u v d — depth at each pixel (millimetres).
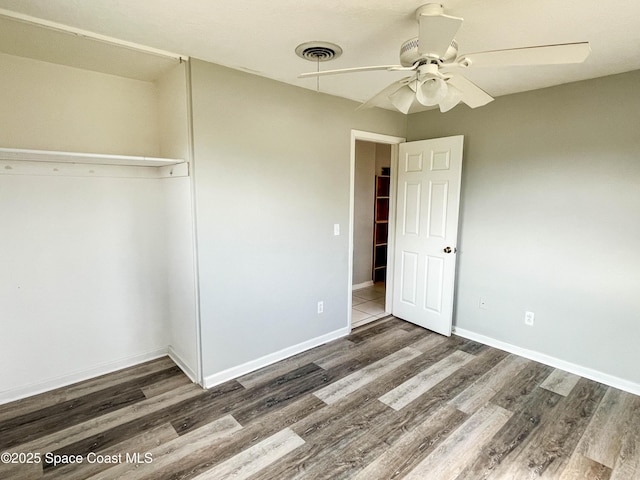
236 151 2645
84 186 2637
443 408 2449
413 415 2369
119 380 2766
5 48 2191
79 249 2654
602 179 2678
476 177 3414
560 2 1612
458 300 3674
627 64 2373
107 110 2684
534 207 3049
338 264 3543
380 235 5910
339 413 2389
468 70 2498
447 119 3607
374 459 1982
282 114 2889
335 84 2912
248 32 1973
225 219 2643
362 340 3578
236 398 2549
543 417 2357
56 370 2641
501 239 3279
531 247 3092
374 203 5660
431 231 3688
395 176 4086
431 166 3619
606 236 2691
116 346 2902
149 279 3006
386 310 4367
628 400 2553
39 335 2551
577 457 2006
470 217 3494
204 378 2678
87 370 2775
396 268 4129
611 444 2107
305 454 2016
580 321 2865
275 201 2932
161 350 3145
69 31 1953
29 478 1831
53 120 2480
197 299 2588
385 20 1812
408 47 1690
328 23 1858
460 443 2113
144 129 2852
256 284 2895
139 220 2904
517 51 1516
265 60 2402
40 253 2502
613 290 2691
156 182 2957
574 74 2576
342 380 2809
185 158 2484
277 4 1667
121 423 2264
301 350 3309
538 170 2998
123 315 2908
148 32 1988
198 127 2438
